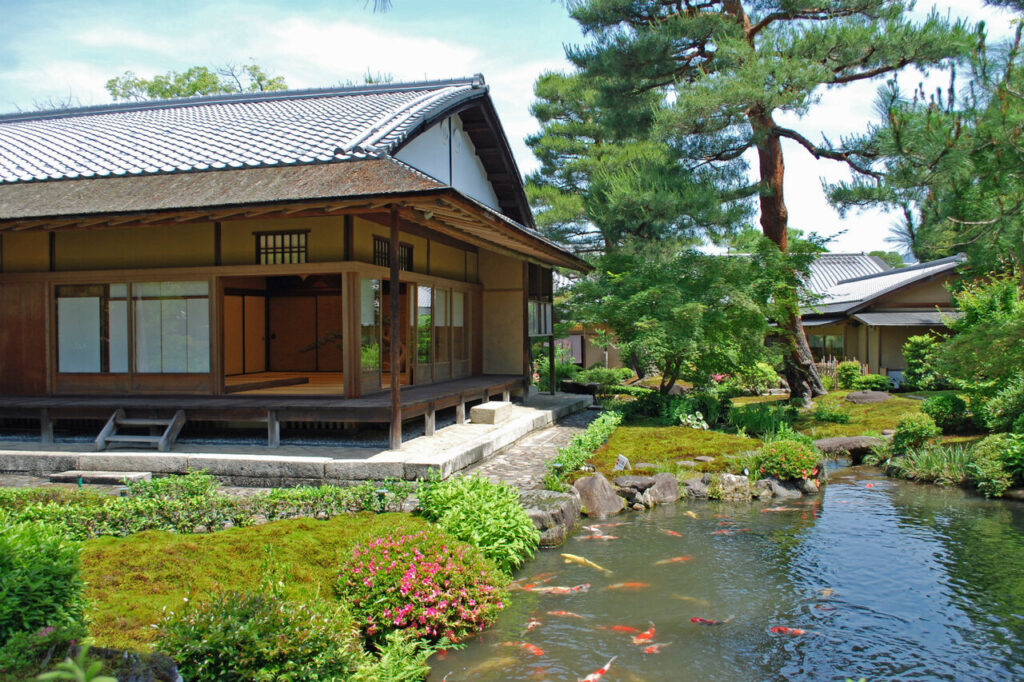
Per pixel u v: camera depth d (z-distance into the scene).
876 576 6.70
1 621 3.31
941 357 13.64
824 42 15.09
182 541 5.40
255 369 14.36
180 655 3.70
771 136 17.83
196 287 10.48
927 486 10.75
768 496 9.94
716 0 17.66
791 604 6.00
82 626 3.60
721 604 5.97
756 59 14.98
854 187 14.87
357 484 7.57
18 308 11.17
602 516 8.80
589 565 6.93
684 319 14.25
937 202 10.89
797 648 5.18
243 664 3.75
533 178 27.03
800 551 7.44
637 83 18.06
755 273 15.48
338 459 8.54
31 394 11.14
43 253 11.13
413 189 8.09
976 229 10.09
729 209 17.98
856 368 22.75
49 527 3.94
